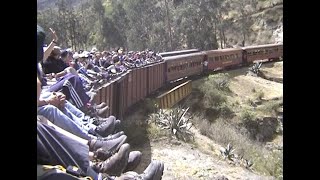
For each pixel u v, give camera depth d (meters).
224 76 33.62
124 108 13.84
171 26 67.50
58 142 3.07
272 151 19.88
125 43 69.69
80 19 75.50
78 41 68.50
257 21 76.56
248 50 43.03
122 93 13.09
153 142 12.18
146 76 18.92
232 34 76.19
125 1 72.19
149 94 19.73
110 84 10.31
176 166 10.19
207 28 66.38
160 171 4.30
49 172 2.73
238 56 41.12
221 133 17.27
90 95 6.86
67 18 66.38
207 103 25.89
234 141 17.09
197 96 26.88
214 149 13.64
